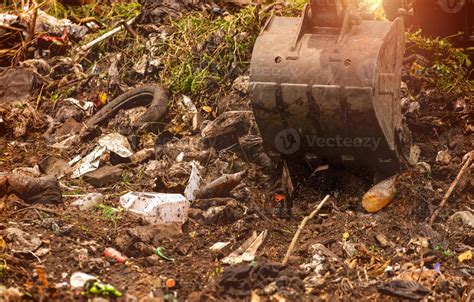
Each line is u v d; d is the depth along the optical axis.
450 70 13.67
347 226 10.38
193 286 9.01
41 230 9.96
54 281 8.95
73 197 11.16
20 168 11.98
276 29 10.75
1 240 9.45
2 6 17.00
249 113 12.47
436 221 10.75
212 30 14.23
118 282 9.07
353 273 9.41
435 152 12.20
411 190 11.09
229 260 9.57
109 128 13.31
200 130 12.86
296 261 9.58
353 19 10.49
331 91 10.16
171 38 14.32
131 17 16.00
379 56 10.16
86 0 17.39
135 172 11.98
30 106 13.83
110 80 14.13
